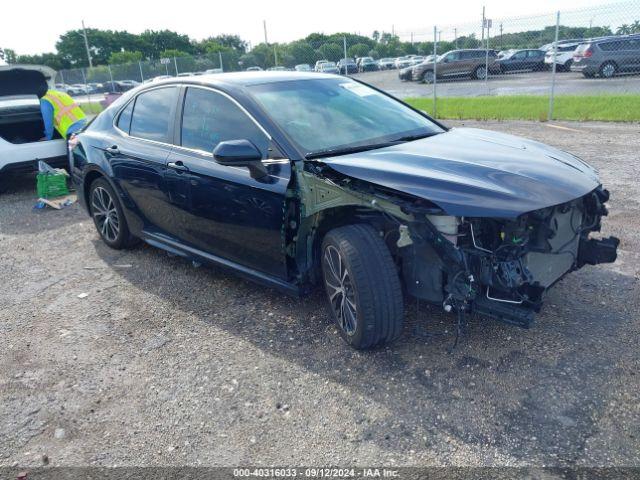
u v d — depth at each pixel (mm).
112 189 5207
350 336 3344
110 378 3350
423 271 3119
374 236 3162
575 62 21234
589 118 11602
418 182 2938
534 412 2775
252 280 3986
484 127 11508
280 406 2980
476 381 3045
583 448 2521
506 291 2889
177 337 3783
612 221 5352
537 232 2980
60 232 6363
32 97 8844
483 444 2592
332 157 3424
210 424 2885
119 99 5426
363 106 4238
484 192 2844
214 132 4066
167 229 4680
